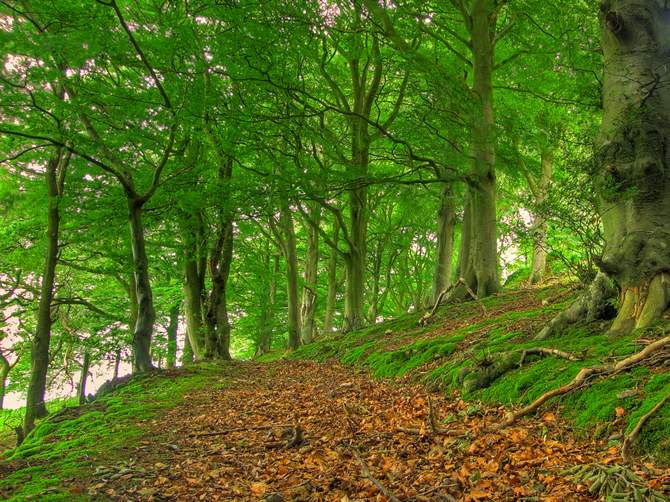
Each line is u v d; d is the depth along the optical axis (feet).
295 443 18.16
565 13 39.55
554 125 48.78
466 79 54.80
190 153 48.39
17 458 18.88
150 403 29.71
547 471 11.51
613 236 20.20
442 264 60.44
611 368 15.29
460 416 18.38
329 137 47.09
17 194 46.85
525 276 89.35
